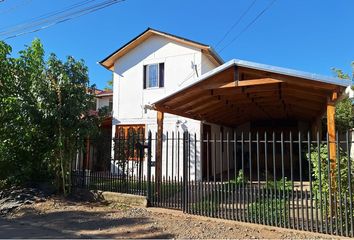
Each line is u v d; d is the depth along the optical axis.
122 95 17.62
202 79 9.34
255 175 17.19
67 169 10.91
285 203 7.14
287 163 20.22
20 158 11.57
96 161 11.31
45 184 11.55
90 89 11.35
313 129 18.78
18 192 10.77
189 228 7.19
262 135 21.77
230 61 8.79
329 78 7.68
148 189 9.37
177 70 16.39
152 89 16.86
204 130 17.22
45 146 11.16
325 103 11.08
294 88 9.19
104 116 11.54
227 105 14.11
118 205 9.59
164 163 15.57
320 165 6.86
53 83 10.52
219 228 7.18
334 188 6.82
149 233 6.89
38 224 7.90
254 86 9.31
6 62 11.74
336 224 6.59
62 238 6.73
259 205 7.46
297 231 6.82
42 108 10.38
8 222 8.24
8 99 10.92
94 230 7.21
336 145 6.84
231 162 21.58
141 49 17.47
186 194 8.55
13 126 11.16
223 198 8.04
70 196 10.54
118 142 10.79
